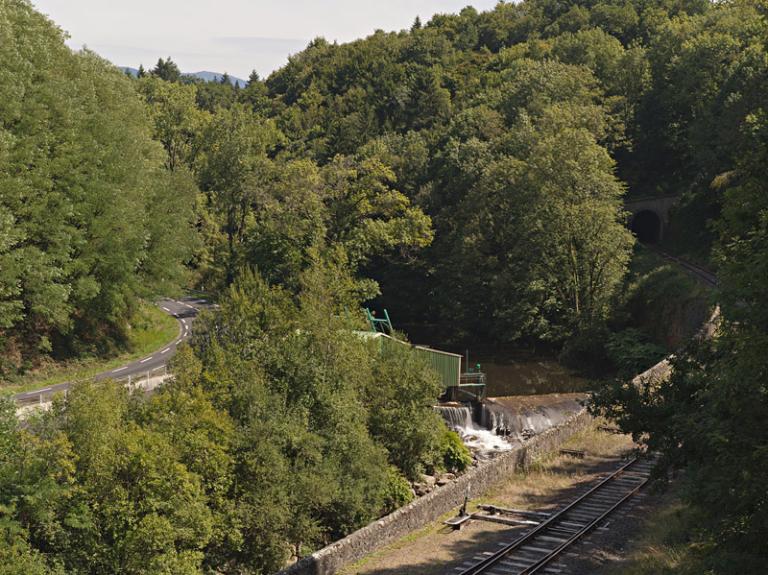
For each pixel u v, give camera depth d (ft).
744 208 59.11
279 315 108.06
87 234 182.91
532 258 233.96
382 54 601.62
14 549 64.75
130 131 211.82
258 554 88.48
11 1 177.68
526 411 174.60
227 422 88.84
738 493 51.96
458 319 265.95
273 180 276.00
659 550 73.97
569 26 570.05
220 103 629.51
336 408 103.91
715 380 60.08
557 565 77.10
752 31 299.58
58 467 72.28
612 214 225.15
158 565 73.77
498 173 258.16
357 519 101.30
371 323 173.17
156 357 202.08
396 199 236.02
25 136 162.40
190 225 250.98
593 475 113.80
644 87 363.56
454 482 104.12
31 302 164.76
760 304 52.85
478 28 645.92
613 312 227.20
